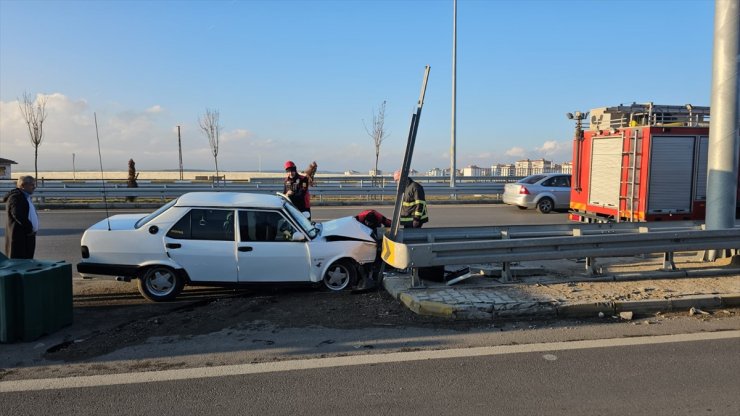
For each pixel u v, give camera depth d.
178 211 7.19
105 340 5.46
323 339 5.51
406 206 9.17
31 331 5.38
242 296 7.35
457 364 4.81
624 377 4.51
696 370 4.66
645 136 11.59
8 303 5.29
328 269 7.53
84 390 4.23
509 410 3.90
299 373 4.60
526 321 6.15
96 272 6.98
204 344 5.35
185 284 7.14
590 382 4.41
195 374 4.57
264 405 3.98
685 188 11.74
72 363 4.82
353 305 6.80
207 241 7.16
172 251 7.05
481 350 5.18
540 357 4.99
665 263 8.02
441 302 6.33
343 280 7.62
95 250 6.97
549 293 6.79
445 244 6.98
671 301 6.51
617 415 3.82
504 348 5.23
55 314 5.70
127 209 20.67
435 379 4.47
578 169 14.05
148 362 4.86
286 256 7.32
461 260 7.07
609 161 12.71
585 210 13.67
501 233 8.77
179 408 3.93
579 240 7.40
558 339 5.50
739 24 8.20
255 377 4.51
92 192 20.86
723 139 8.45
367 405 3.98
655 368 4.71
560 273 8.05
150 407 3.94
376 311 6.52
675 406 3.96
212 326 5.95
